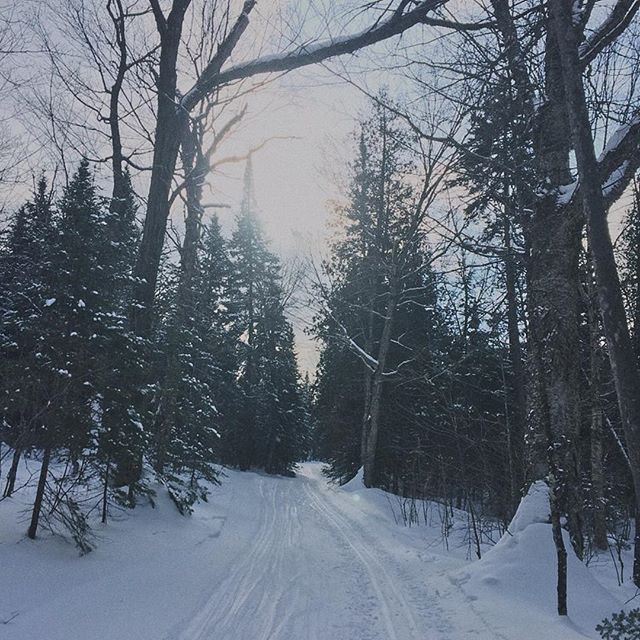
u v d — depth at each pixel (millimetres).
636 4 6020
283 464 41469
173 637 5098
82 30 12672
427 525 14141
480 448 13453
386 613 6355
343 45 9102
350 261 25625
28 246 9938
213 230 25656
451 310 19500
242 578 7598
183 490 12141
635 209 10609
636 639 4422
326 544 10961
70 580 6129
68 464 7660
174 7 11281
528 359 7848
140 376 8562
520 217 7926
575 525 7230
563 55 4410
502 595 6418
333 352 28438
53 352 7102
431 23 7910
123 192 12727
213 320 17141
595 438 12945
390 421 24422
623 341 3736
